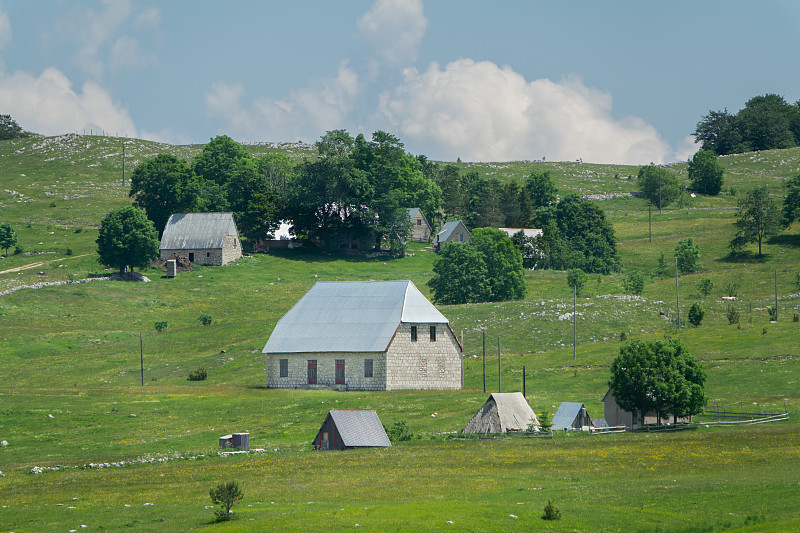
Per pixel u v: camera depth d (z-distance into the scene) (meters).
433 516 87.19
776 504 89.44
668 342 162.12
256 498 101.88
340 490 105.62
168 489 109.88
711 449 130.12
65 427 163.88
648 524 83.94
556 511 86.69
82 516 93.25
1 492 110.81
